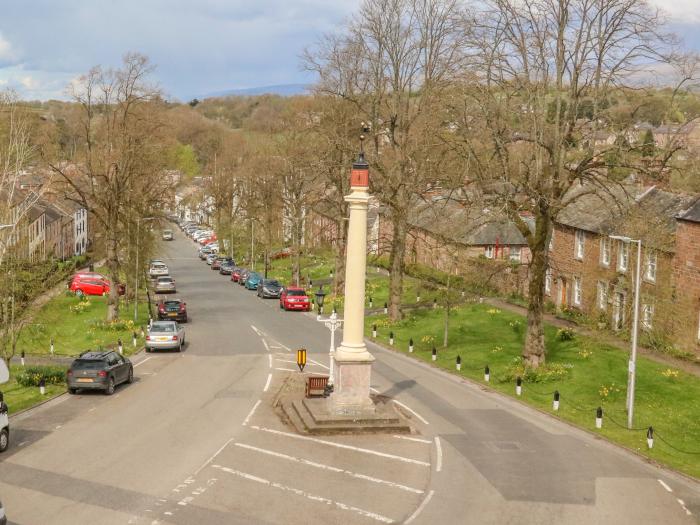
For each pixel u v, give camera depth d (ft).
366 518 59.67
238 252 360.07
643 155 115.55
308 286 240.53
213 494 63.87
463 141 117.29
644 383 110.93
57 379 110.11
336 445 79.92
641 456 79.46
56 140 215.31
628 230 125.80
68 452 75.05
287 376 115.65
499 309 171.83
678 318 126.11
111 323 164.14
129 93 168.35
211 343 148.77
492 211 117.70
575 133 114.11
